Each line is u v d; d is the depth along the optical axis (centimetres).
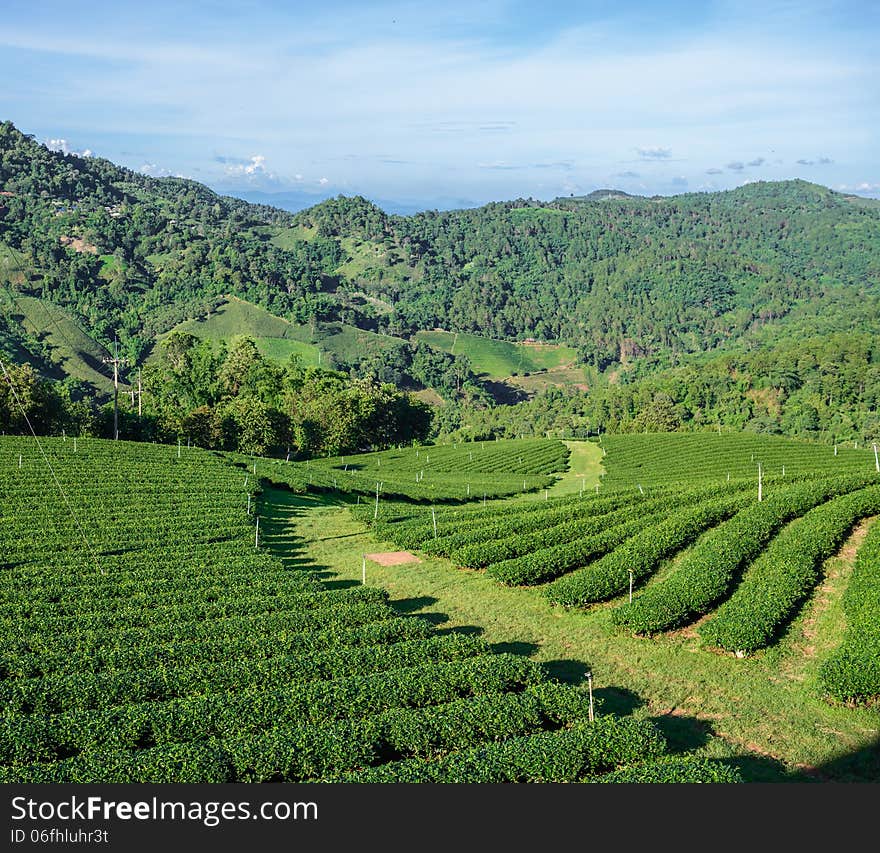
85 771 2269
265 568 4722
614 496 7206
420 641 3281
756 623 3516
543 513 6312
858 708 2858
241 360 14475
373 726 2508
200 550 5203
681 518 5522
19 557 4800
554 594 4156
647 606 3753
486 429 19638
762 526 5203
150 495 6681
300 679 3025
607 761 2359
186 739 2561
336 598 4034
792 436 15562
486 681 2881
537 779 2253
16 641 3378
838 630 3650
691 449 11994
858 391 16738
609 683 3192
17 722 2583
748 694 3052
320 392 12675
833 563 4659
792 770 2478
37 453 7862
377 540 5841
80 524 5684
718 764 2280
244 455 9619
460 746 2488
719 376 18750
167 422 10775
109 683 2911
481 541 5494
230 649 3297
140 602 4031
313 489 7938
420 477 10144
